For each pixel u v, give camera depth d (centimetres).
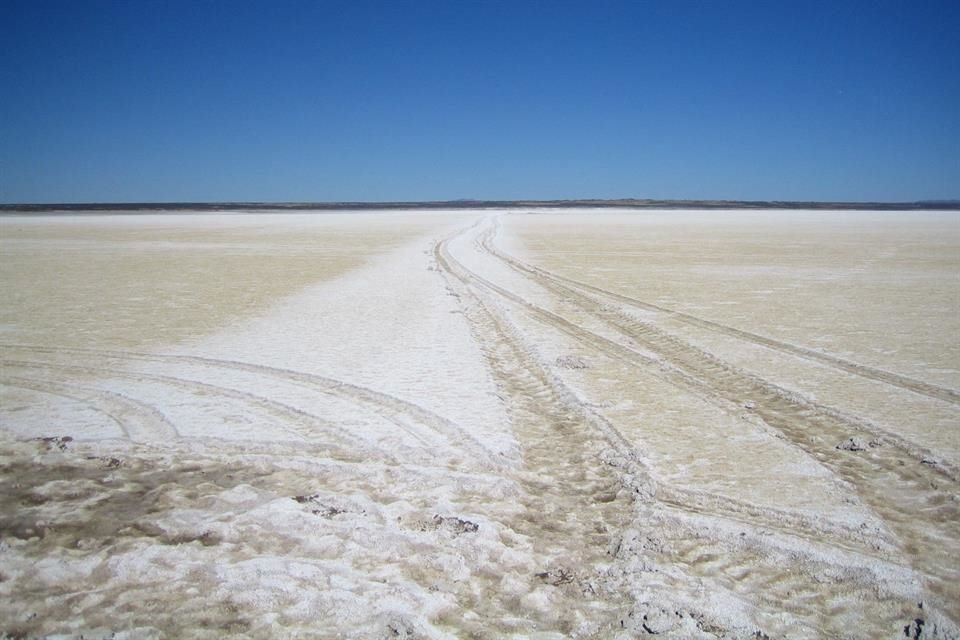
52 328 1464
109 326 1488
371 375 1089
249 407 931
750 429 855
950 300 1845
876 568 539
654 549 572
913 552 568
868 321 1548
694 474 716
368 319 1588
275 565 533
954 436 819
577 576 533
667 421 886
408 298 1914
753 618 478
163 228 6078
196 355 1223
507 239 4509
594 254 3359
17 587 505
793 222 7681
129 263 2886
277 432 837
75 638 445
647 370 1152
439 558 549
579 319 1619
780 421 892
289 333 1420
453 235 4934
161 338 1366
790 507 641
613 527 615
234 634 452
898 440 807
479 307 1780
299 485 695
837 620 482
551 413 934
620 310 1728
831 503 650
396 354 1234
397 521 616
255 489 674
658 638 454
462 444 798
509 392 1029
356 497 655
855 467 741
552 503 663
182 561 542
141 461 754
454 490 686
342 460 757
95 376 1088
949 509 643
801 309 1719
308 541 574
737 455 768
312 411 913
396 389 1011
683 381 1082
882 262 2906
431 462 752
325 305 1783
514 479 715
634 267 2744
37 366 1151
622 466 739
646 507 641
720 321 1566
